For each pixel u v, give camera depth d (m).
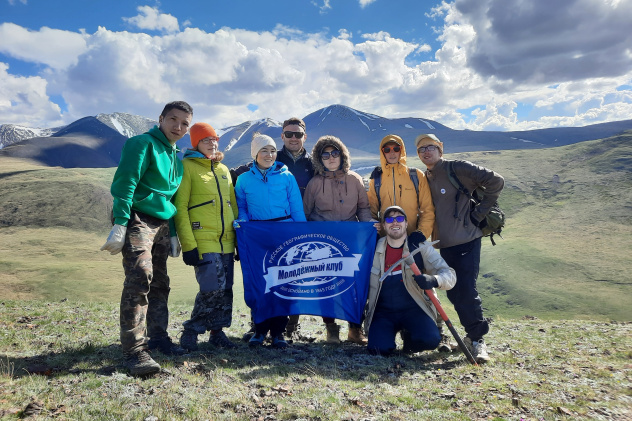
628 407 4.41
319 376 5.28
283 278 6.88
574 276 84.38
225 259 6.35
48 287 77.50
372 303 6.98
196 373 5.02
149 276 5.01
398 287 6.88
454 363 6.34
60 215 153.38
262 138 6.84
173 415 3.80
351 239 7.06
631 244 100.19
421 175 7.27
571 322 11.16
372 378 5.39
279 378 5.07
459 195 6.89
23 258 107.50
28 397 3.93
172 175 5.61
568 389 4.97
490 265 94.75
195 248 5.85
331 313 6.95
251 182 6.87
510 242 110.06
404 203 7.20
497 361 6.39
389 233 6.83
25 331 6.83
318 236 6.98
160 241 5.73
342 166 7.32
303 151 8.02
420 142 7.13
